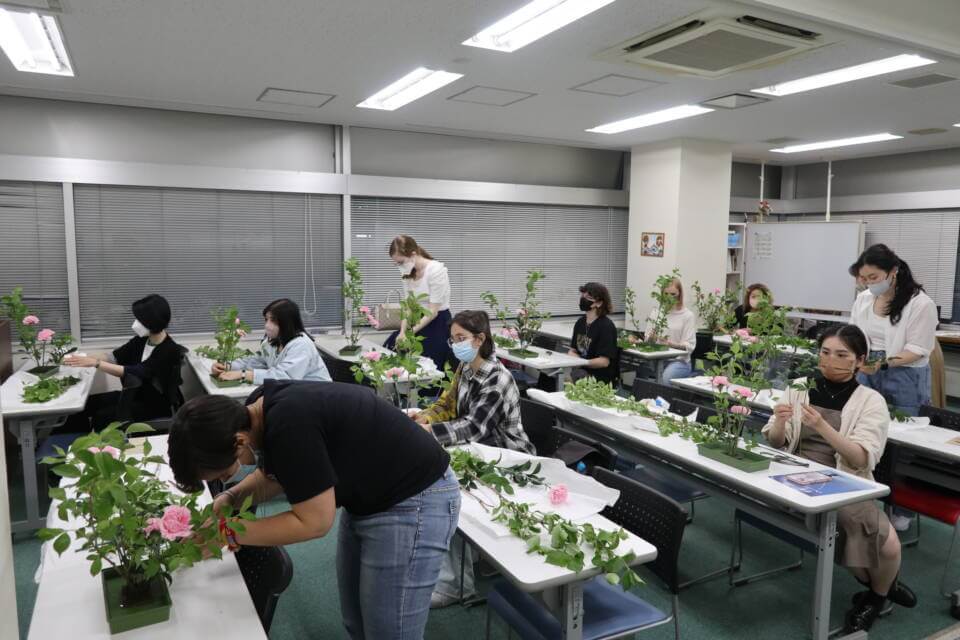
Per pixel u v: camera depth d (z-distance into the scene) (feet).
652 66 12.31
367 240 19.57
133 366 12.80
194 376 17.21
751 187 27.45
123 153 16.43
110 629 4.53
